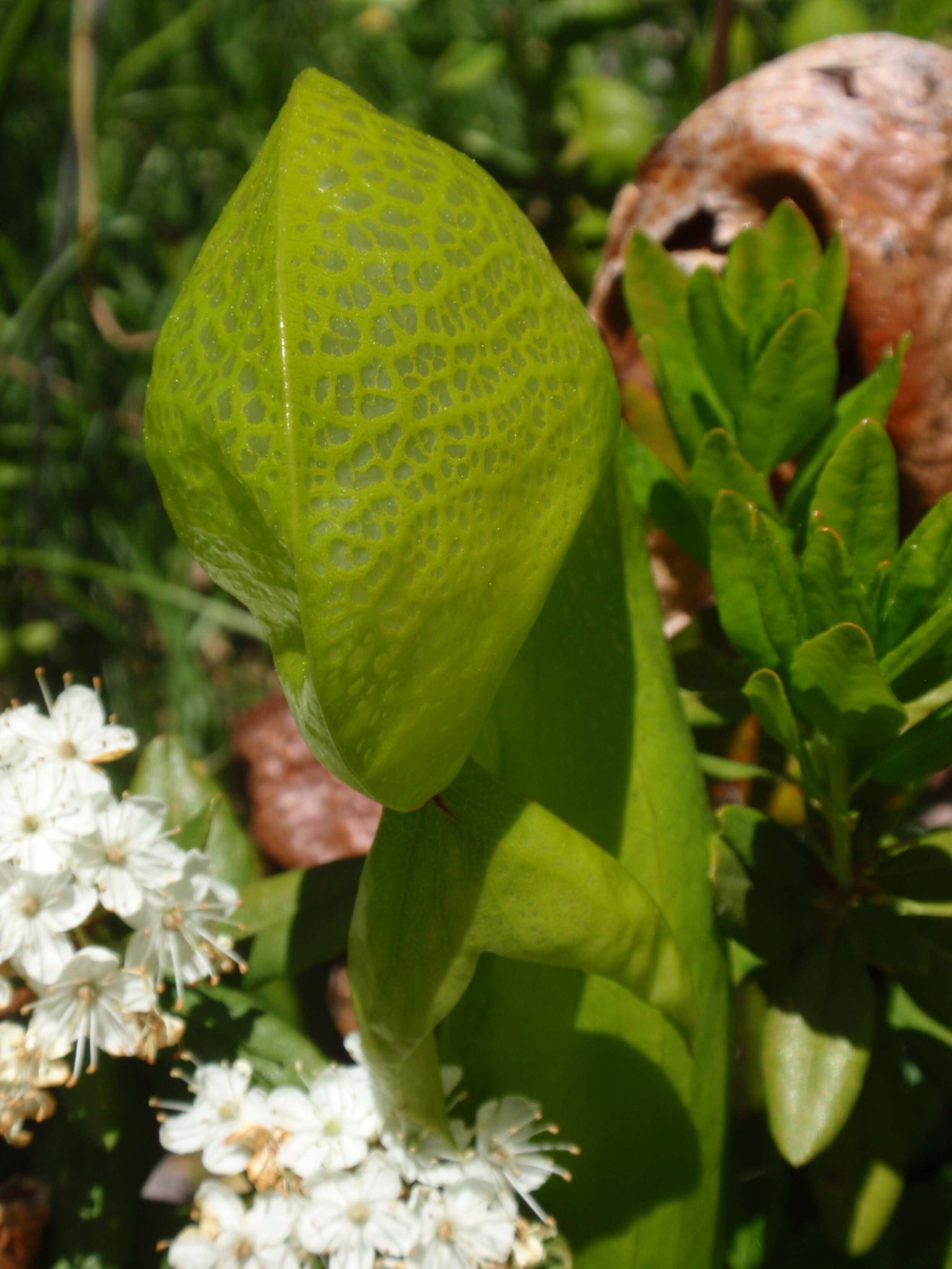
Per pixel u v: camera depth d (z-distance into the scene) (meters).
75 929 0.22
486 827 0.18
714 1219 0.21
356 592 0.16
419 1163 0.20
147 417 0.17
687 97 0.44
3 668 0.42
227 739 0.43
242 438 0.16
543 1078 0.20
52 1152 0.22
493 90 0.53
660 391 0.23
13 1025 0.21
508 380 0.17
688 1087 0.20
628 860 0.20
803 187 0.24
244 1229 0.20
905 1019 0.23
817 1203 0.22
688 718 0.24
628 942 0.18
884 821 0.22
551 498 0.17
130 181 0.50
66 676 0.22
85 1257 0.22
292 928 0.23
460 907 0.18
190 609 0.46
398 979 0.18
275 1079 0.22
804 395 0.22
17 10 0.38
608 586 0.20
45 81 0.42
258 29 0.51
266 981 0.23
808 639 0.21
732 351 0.23
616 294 0.25
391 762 0.17
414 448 0.16
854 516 0.21
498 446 0.17
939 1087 0.22
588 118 0.38
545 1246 0.20
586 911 0.18
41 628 0.43
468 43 0.45
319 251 0.16
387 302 0.16
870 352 0.24
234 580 0.17
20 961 0.21
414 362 0.16
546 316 0.17
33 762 0.21
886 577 0.20
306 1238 0.20
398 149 0.17
